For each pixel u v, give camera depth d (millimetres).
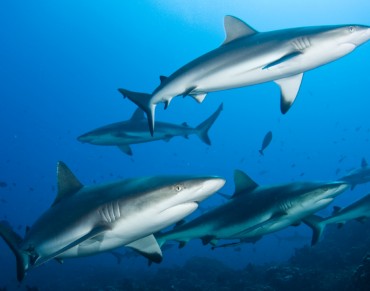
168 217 4434
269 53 6363
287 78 7246
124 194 4531
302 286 11047
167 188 4281
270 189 7016
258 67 6441
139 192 4426
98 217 4668
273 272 12172
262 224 6242
